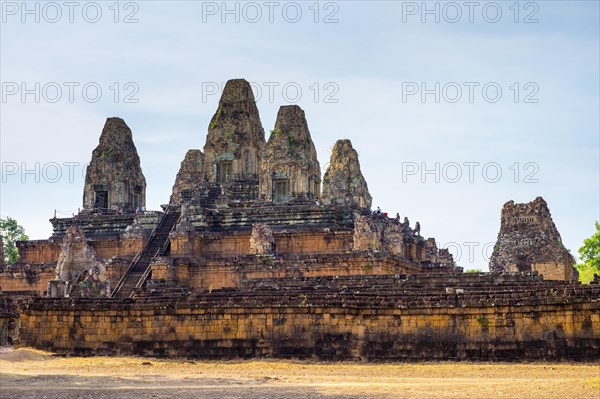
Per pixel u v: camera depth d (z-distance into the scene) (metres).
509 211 94.31
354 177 110.12
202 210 97.56
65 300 65.75
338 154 110.94
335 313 58.94
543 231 92.88
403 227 101.94
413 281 68.62
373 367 54.88
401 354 57.41
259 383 47.12
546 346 54.50
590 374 47.97
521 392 40.69
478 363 54.84
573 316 54.03
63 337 64.81
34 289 96.56
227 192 101.94
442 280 68.62
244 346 60.50
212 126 107.06
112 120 111.06
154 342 62.62
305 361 58.31
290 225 94.31
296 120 99.31
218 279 89.38
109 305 64.12
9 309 74.62
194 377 50.44
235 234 95.12
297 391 43.00
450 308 56.81
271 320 60.19
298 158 97.81
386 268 83.44
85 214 106.00
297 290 66.06
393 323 57.91
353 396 40.94
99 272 80.31
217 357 60.84
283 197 98.25
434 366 54.22
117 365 57.38
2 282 97.44
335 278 70.62
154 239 98.44
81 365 57.38
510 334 55.41
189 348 61.62
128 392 43.22
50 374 51.97
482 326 56.09
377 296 59.97
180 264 89.88
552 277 91.62
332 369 54.34
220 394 42.16
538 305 54.94
